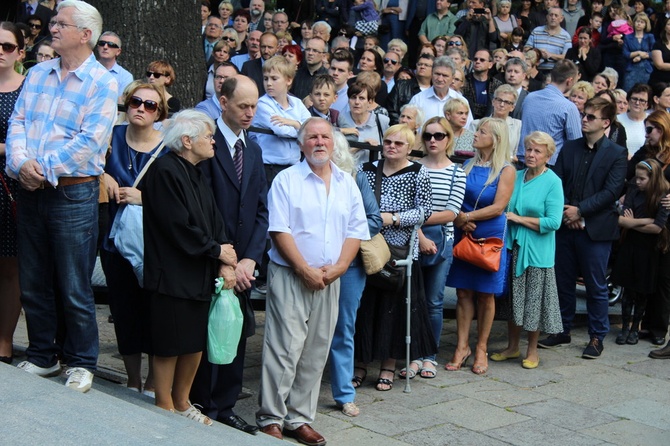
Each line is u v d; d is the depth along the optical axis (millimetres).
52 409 5176
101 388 6250
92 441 4809
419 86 10984
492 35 14680
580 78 14422
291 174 6312
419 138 8969
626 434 6805
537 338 8445
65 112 5742
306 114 8680
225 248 5781
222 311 5797
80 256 5902
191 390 6219
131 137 6383
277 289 6242
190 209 5582
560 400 7508
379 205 7418
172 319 5629
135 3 9781
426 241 7703
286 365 6219
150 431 5098
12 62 6277
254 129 8195
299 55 11734
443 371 8141
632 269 9125
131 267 6258
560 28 15086
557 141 9922
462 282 8133
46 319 6109
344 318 6859
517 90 10930
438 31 15156
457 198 7844
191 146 5660
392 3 15445
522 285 8328
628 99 11359
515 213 8422
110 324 8812
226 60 11438
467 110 9148
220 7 14992
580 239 8891
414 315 7492
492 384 7844
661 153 9266
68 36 5715
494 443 6477
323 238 6258
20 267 5992
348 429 6625
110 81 5828
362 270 6891
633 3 16766
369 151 8773
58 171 5664
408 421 6820
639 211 9102
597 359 8758
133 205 6172
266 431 6266
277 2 15430
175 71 10008
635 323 9297
